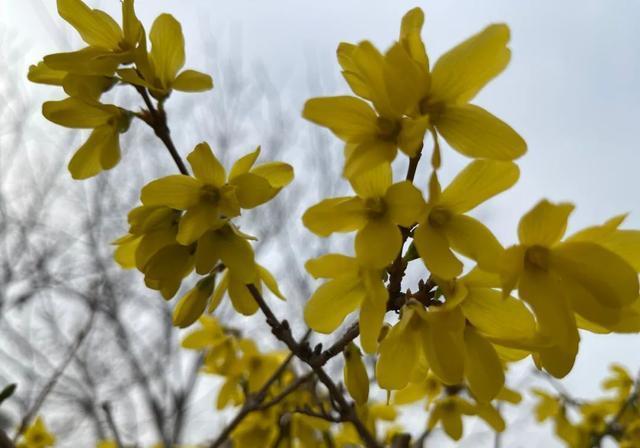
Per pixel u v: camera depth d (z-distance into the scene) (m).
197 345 0.31
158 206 0.20
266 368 0.30
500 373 0.17
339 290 0.18
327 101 0.16
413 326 0.17
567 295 0.16
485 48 0.16
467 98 0.17
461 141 0.16
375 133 0.17
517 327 0.17
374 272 0.17
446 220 0.17
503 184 0.17
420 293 0.17
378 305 0.16
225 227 0.20
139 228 0.20
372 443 0.24
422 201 0.16
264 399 0.29
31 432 0.39
